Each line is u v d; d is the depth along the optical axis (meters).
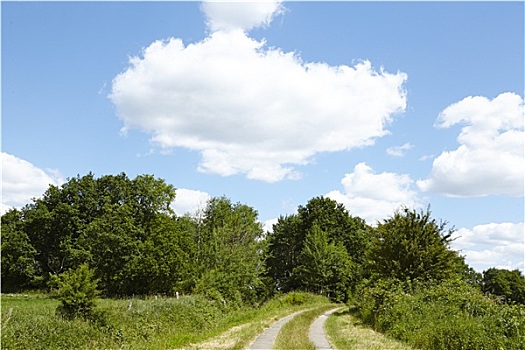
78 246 58.94
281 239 93.50
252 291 60.31
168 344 20.23
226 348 18.94
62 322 20.44
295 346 18.88
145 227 57.56
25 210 69.50
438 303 23.72
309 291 73.94
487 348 16.77
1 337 17.56
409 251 33.19
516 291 62.31
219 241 56.84
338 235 85.94
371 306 30.62
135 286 53.53
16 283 66.38
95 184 68.56
